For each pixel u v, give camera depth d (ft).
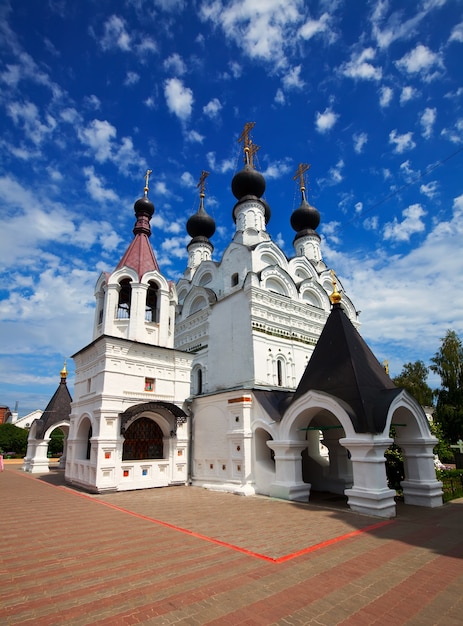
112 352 56.54
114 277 63.62
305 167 114.11
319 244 107.14
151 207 76.02
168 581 19.52
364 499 36.19
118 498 46.62
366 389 41.04
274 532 29.14
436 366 122.83
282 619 15.52
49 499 46.60
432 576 20.10
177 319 87.66
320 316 79.77
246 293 69.00
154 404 55.36
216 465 55.52
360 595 17.76
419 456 43.39
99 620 15.56
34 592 18.40
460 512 37.58
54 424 90.17
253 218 87.66
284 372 69.62
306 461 56.24
